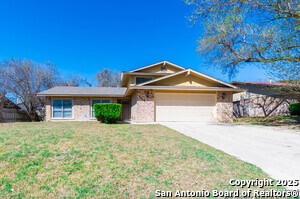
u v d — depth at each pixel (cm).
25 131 696
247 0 912
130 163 394
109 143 538
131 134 691
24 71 2155
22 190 280
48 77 2453
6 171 332
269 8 923
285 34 920
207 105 1363
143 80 1766
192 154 471
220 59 1215
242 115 2153
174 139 638
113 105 1219
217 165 403
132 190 291
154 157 436
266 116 1809
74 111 1694
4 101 1984
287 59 929
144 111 1258
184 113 1330
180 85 1338
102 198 267
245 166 404
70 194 274
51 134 633
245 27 1050
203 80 1373
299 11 838
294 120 1320
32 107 2262
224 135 787
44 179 314
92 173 342
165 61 1798
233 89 1323
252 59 1109
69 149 462
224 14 1012
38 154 418
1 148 446
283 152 529
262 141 675
